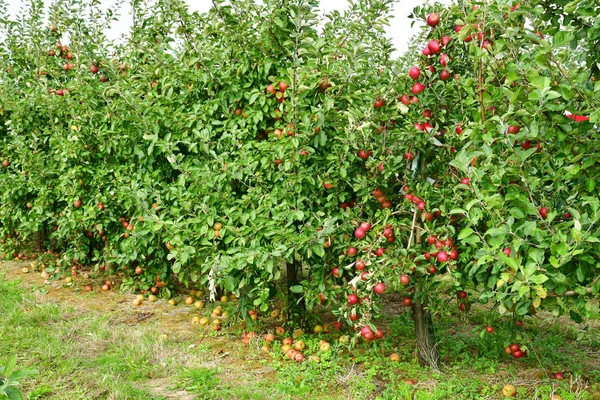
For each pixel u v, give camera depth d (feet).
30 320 19.67
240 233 16.75
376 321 21.16
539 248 10.84
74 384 14.29
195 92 20.07
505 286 11.89
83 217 23.81
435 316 21.36
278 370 15.85
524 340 14.99
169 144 19.01
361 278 14.65
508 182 11.28
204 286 23.70
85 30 28.17
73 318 20.61
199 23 19.92
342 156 15.40
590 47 10.96
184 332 19.56
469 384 14.67
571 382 14.08
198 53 18.51
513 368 15.85
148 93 21.31
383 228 14.92
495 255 10.96
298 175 15.92
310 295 16.40
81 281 26.78
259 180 17.39
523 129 10.75
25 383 14.17
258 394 13.66
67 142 24.23
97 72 25.25
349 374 14.99
